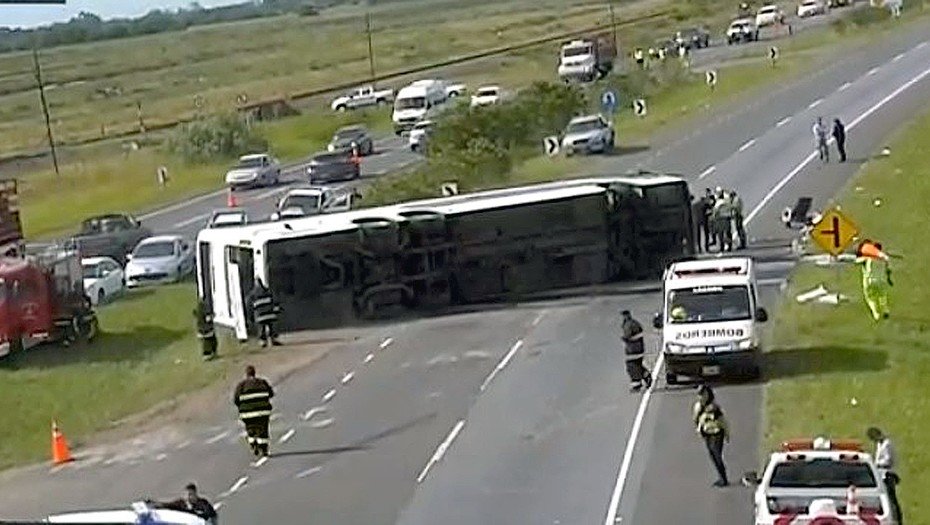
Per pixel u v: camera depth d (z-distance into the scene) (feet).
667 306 168.14
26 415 186.70
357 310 226.99
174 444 165.89
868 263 195.11
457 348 199.21
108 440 171.73
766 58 554.87
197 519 91.97
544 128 414.62
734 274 169.37
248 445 159.02
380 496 132.26
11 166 502.79
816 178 308.19
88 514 94.43
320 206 304.09
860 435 137.49
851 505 96.37
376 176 385.70
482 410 162.91
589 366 180.55
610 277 239.09
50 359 220.02
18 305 221.05
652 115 441.27
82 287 232.32
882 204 273.33
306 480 141.38
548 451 142.72
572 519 119.14
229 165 467.93
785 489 99.86
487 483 132.87
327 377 189.78
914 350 175.63
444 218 232.53
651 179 246.47
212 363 207.31
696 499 121.90
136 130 585.63
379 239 228.02
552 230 237.04
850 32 617.21
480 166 334.85
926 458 129.49
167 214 366.22
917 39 562.25
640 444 142.20
